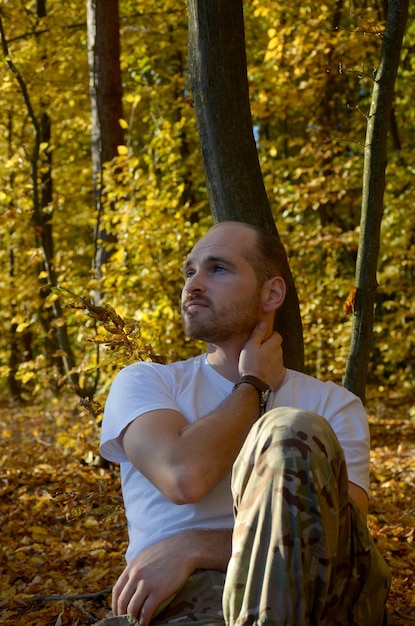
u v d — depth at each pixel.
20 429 11.58
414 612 2.93
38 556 4.16
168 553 1.84
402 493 5.67
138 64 12.00
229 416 1.91
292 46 8.70
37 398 15.92
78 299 2.88
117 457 2.09
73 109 12.37
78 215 14.58
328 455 1.60
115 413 2.04
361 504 2.07
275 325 2.93
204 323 2.14
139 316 5.97
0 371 6.63
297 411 1.65
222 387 2.14
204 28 3.03
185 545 1.85
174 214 7.40
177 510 1.96
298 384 2.15
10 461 7.59
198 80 3.06
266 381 2.04
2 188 7.54
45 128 11.66
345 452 2.10
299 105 10.33
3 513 5.36
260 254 2.20
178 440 1.87
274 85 9.73
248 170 3.06
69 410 10.08
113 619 1.78
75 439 6.75
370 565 1.75
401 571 3.64
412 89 12.05
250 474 1.66
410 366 11.96
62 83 10.97
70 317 6.57
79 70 11.34
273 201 10.59
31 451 8.60
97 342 2.94
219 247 2.18
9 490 6.14
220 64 3.02
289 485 1.55
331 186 9.07
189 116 11.08
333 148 9.41
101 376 6.33
